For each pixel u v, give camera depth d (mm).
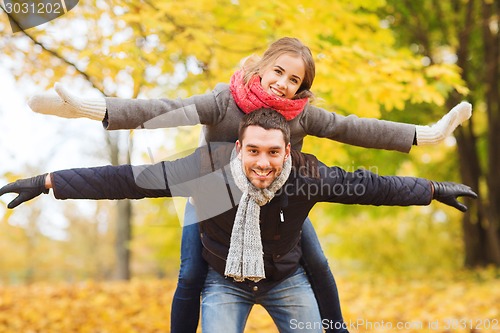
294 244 7273
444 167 36781
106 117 6352
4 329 15250
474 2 28219
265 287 7359
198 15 13898
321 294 8086
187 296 7566
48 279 50125
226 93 6898
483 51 29891
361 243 40625
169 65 14469
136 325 16031
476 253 33500
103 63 13094
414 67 13578
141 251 47312
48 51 13219
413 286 25281
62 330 15336
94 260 51281
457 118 7215
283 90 6770
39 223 44750
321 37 17141
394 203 7113
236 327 7266
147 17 12430
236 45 14266
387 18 26141
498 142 31516
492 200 32312
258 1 12836
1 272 48969
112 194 6594
